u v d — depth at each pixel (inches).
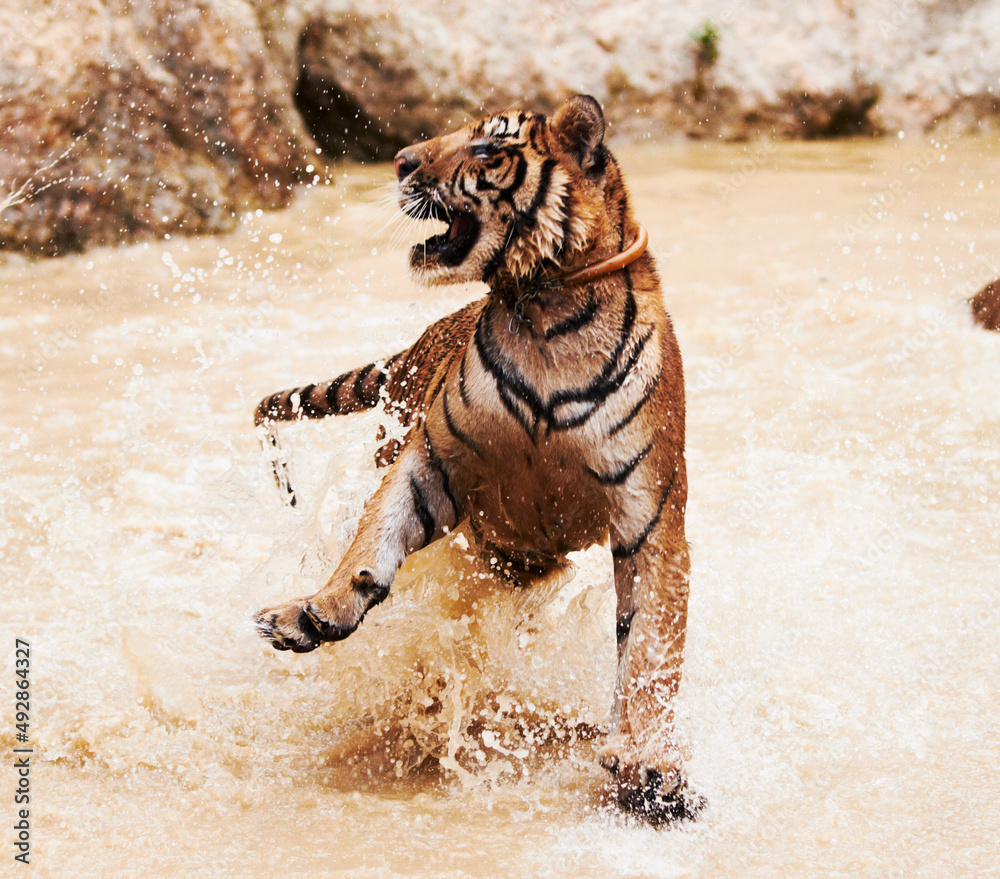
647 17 567.5
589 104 133.4
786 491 222.4
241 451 240.5
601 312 133.5
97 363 298.4
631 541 136.2
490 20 548.7
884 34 586.9
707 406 270.5
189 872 115.2
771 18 584.4
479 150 135.6
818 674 159.5
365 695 154.9
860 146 569.9
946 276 362.6
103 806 128.6
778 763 139.6
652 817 127.3
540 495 140.4
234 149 427.5
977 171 517.0
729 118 572.1
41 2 392.2
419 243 141.6
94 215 392.8
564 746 147.9
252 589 173.8
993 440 241.4
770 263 385.4
